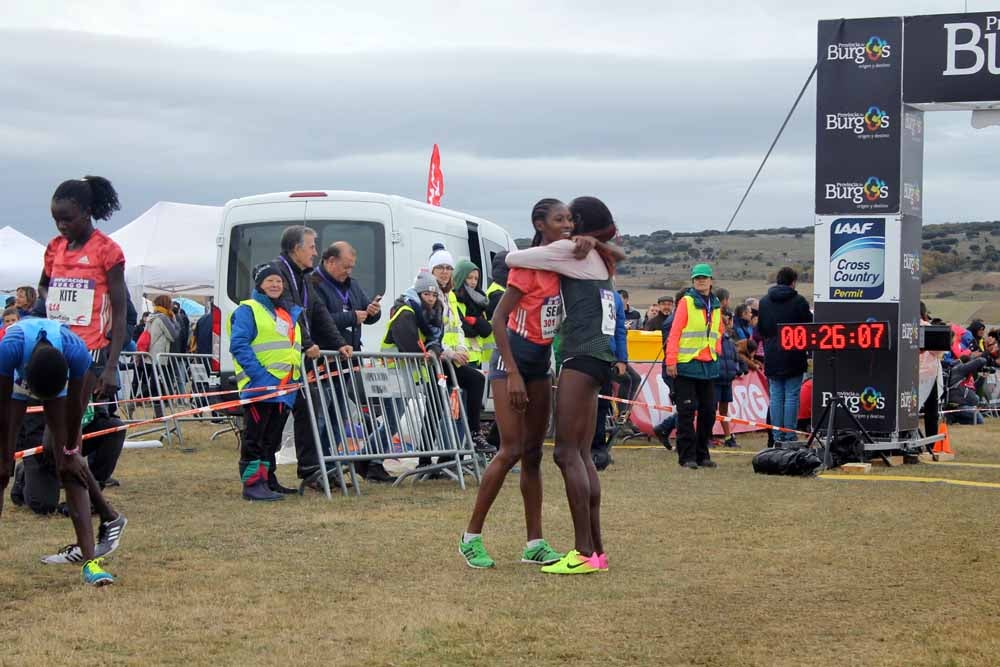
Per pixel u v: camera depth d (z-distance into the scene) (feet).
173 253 70.90
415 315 32.04
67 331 18.39
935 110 39.04
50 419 18.34
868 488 31.48
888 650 15.10
